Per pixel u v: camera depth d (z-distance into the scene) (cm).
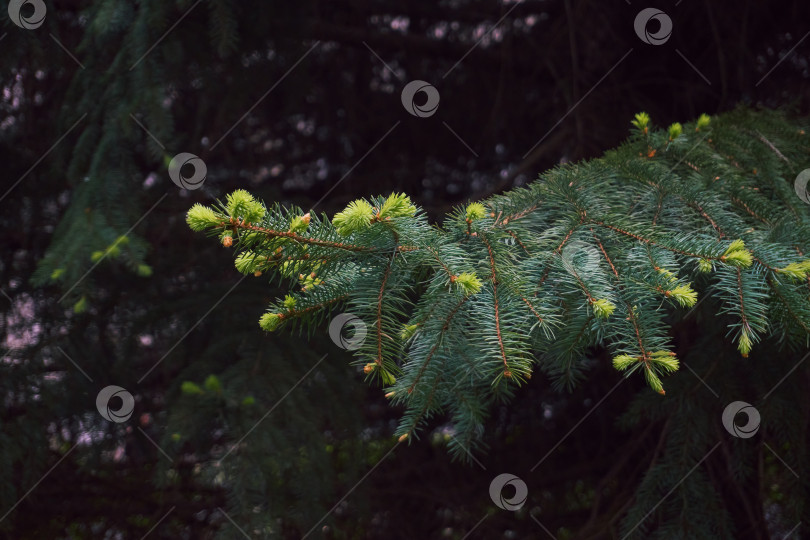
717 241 125
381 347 115
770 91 351
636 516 248
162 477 231
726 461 294
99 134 238
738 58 354
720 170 159
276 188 309
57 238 219
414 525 373
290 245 111
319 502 234
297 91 297
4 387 264
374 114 420
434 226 125
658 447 272
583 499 379
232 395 237
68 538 347
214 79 262
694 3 354
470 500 376
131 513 358
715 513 243
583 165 160
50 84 307
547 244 128
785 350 230
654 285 118
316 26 362
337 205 351
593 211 133
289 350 258
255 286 280
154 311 272
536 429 393
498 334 112
